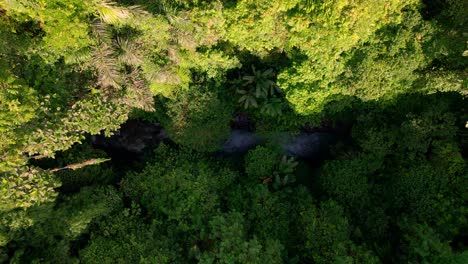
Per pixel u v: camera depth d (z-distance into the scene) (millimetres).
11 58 10969
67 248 12664
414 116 12805
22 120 10195
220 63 13141
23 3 10039
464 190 12398
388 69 11312
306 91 12148
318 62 11609
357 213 13773
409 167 13195
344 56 11742
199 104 13805
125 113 12578
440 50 10938
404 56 11070
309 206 13383
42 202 11562
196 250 13008
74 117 11508
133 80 11938
